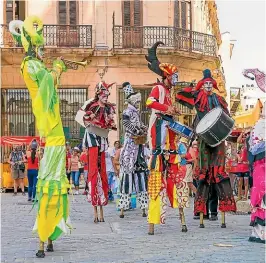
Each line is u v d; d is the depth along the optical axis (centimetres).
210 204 1256
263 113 957
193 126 1142
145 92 2941
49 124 853
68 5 2972
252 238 967
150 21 2997
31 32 862
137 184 1346
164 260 810
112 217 1344
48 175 854
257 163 955
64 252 877
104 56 2930
